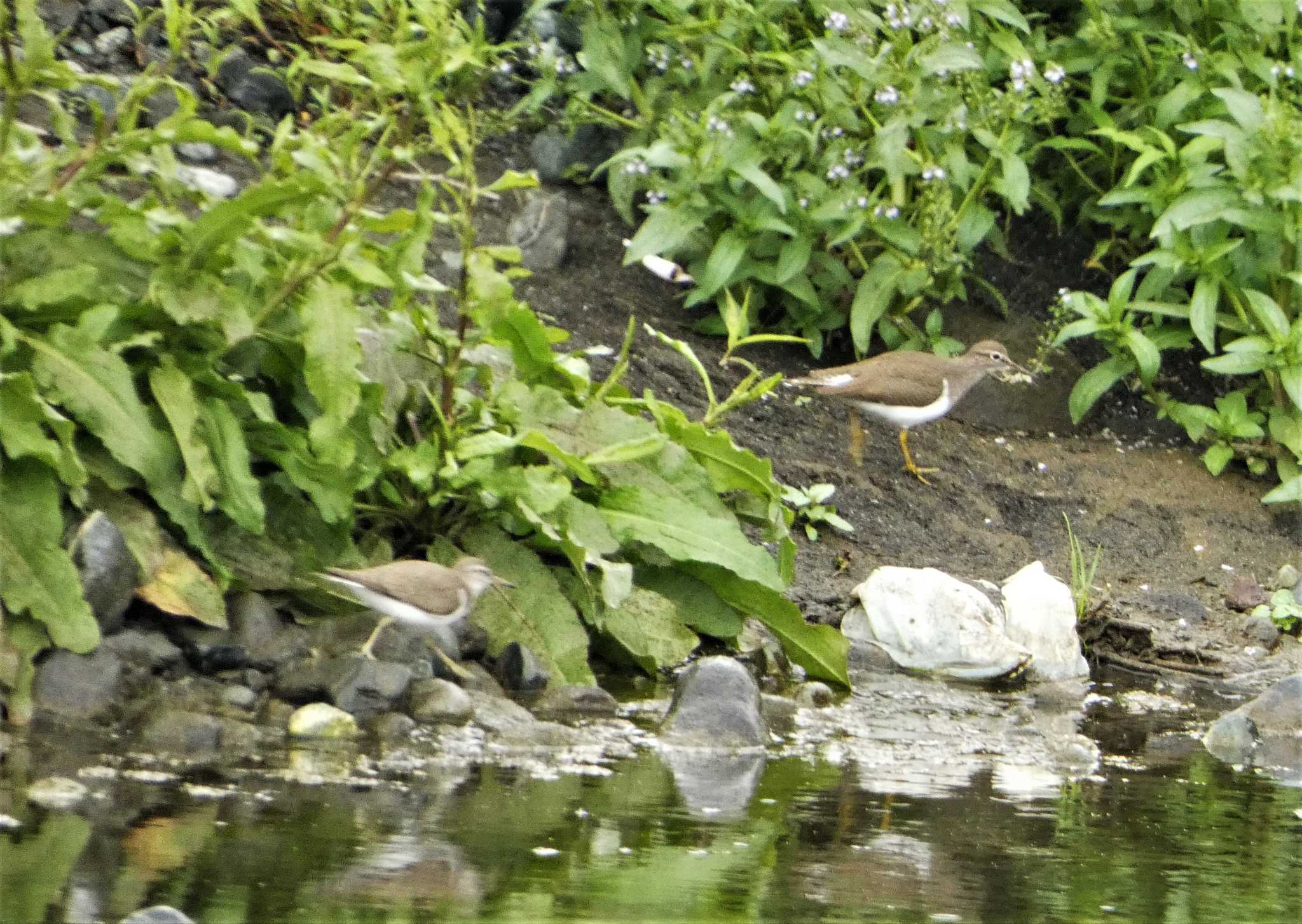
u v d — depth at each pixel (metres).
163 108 15.61
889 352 16.28
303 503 10.86
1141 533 15.36
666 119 16.66
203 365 10.26
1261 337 15.81
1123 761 10.52
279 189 9.88
